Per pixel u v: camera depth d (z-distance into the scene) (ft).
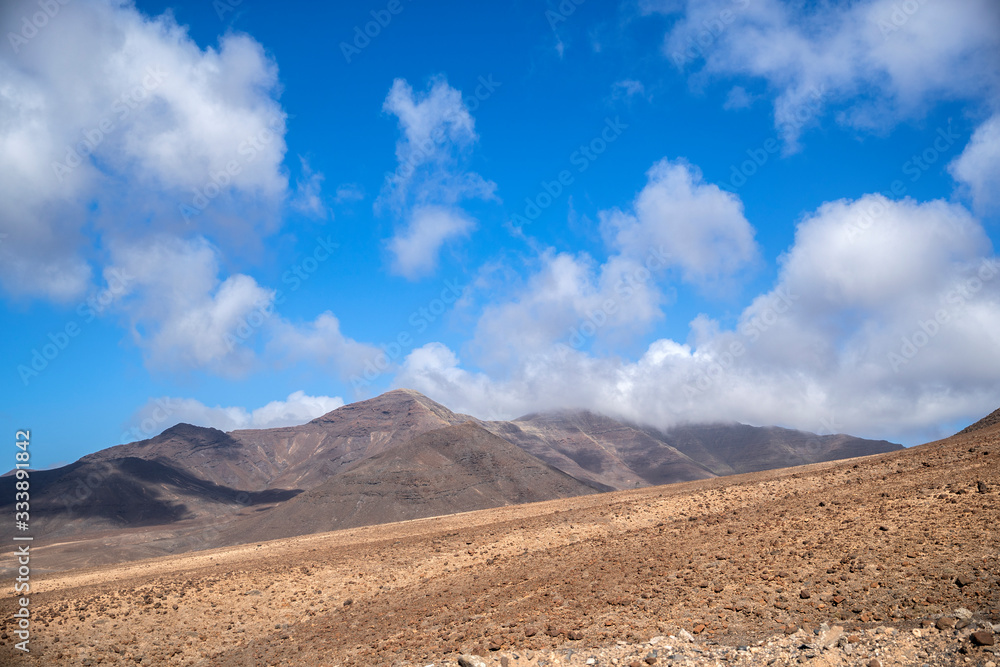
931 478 107.04
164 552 597.93
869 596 64.23
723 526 108.58
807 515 100.89
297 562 136.98
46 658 93.56
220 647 97.71
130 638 100.22
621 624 70.28
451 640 76.59
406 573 123.34
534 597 88.07
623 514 141.49
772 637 59.88
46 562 533.96
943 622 54.08
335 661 79.56
